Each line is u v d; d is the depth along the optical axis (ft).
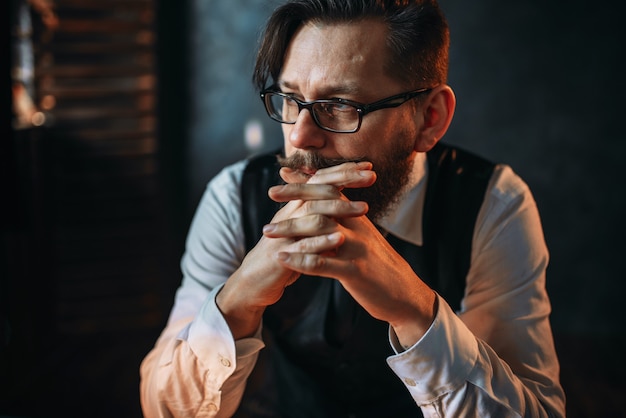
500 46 12.00
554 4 11.83
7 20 8.80
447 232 4.52
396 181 3.94
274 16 3.69
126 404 9.11
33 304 10.67
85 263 11.62
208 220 4.72
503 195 4.54
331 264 3.24
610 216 12.27
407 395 4.90
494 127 12.22
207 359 3.76
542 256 4.50
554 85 12.04
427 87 3.87
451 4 11.94
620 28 11.77
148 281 11.99
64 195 11.39
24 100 10.60
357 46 3.56
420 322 3.57
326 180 3.35
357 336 4.58
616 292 12.42
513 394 3.78
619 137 12.05
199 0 12.03
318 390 4.90
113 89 11.27
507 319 4.34
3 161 8.90
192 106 12.36
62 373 10.09
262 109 12.32
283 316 4.74
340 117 3.63
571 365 10.89
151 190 11.78
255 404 5.32
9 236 9.68
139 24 11.12
